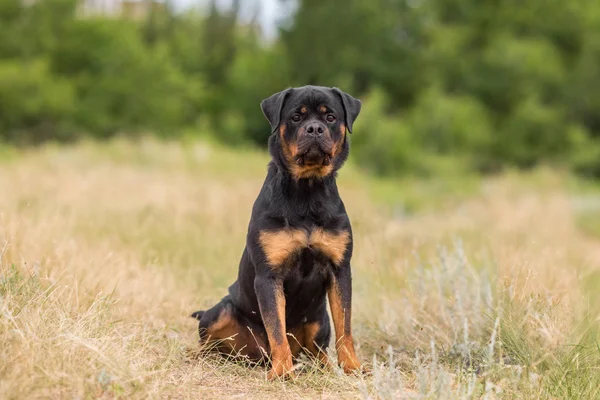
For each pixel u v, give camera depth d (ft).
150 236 30.83
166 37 184.24
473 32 143.43
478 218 47.16
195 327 20.44
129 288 20.68
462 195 77.20
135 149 74.59
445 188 85.25
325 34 147.43
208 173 67.82
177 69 152.76
